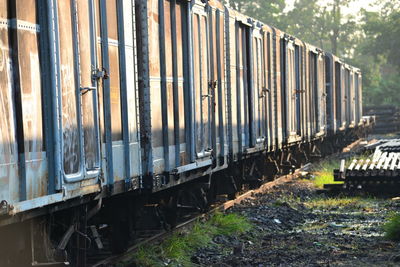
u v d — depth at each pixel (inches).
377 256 459.5
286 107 944.9
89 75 361.1
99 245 395.9
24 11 300.5
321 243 518.9
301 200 802.2
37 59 310.5
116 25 412.8
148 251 453.7
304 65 1085.8
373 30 3147.1
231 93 676.7
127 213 451.5
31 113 303.3
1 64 282.5
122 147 414.0
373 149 1294.3
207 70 589.3
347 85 1605.6
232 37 689.0
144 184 452.1
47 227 346.3
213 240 532.1
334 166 1214.9
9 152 286.4
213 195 675.4
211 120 599.5
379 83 3457.2
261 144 801.6
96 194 368.8
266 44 842.8
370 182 833.5
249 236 558.9
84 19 356.5
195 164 537.0
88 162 355.3
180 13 521.0
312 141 1208.8
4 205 271.9
